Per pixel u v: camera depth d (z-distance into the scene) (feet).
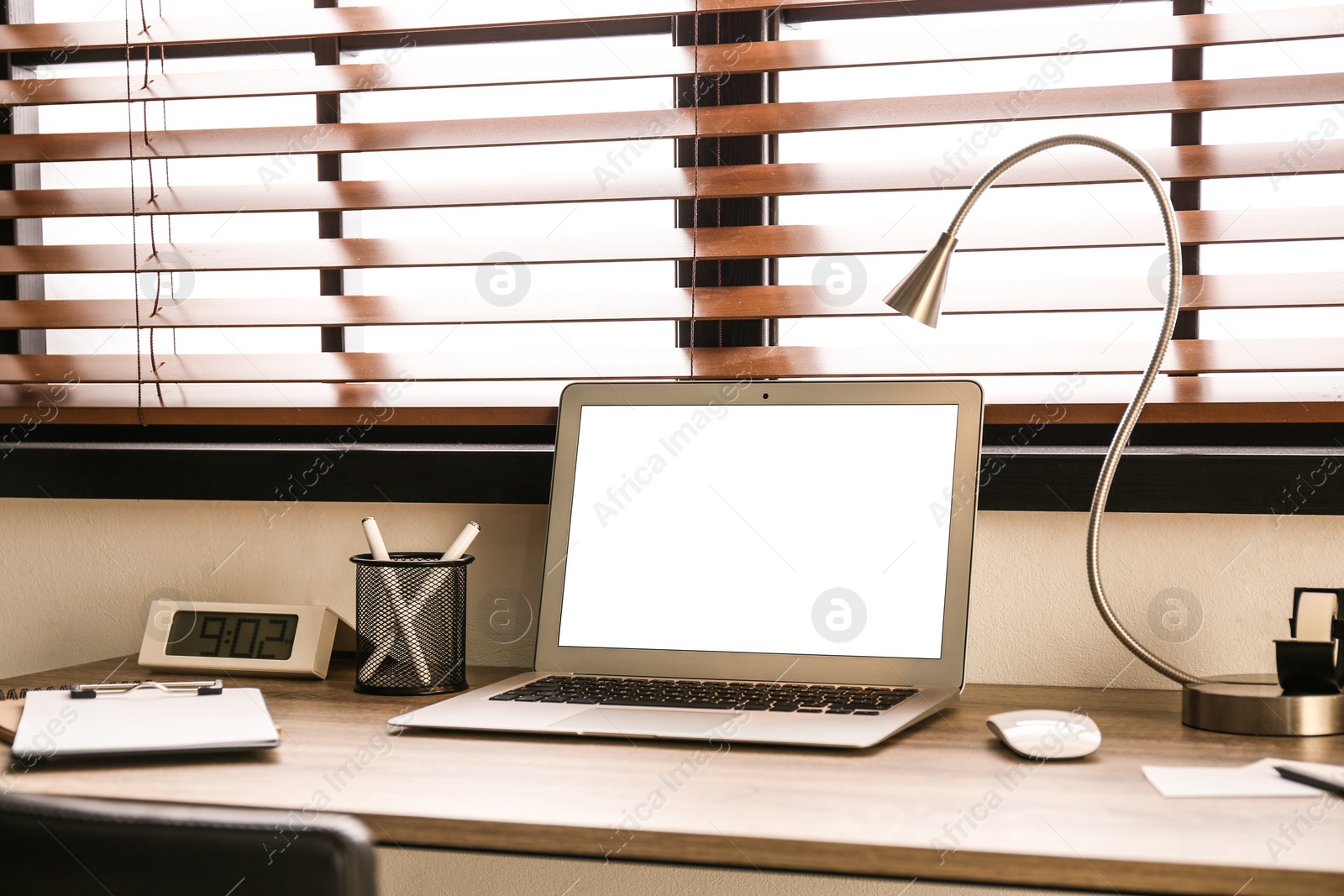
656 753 2.42
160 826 1.51
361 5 3.96
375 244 3.83
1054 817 1.93
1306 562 3.21
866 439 3.20
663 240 3.67
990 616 3.44
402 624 3.18
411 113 4.08
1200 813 1.94
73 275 4.43
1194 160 3.28
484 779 2.21
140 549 4.04
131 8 4.10
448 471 3.76
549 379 3.75
